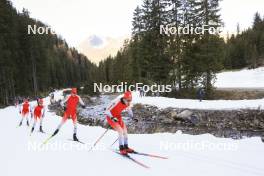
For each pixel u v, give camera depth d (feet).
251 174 17.03
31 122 55.47
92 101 148.87
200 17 101.81
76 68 474.90
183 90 106.01
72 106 31.37
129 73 168.14
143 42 108.58
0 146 29.27
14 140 33.09
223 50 102.17
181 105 81.10
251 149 22.66
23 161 22.81
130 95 23.13
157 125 68.13
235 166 18.69
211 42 98.99
